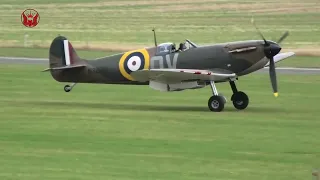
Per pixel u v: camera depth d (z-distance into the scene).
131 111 91.06
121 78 97.38
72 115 86.50
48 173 54.19
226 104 100.12
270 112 90.38
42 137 70.44
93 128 76.25
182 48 93.69
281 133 73.56
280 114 88.44
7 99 104.06
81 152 62.69
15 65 156.75
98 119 83.19
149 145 66.38
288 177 53.44
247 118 84.38
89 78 99.75
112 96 110.25
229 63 91.06
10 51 193.12
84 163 57.94
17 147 64.88
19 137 70.38
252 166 57.31
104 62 98.06
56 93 112.69
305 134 73.00
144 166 56.97
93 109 93.12
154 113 89.00
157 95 111.81
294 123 80.75
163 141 68.56
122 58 96.81
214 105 90.69
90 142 67.75
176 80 90.88
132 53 96.38
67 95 110.69
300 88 119.75
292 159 60.12
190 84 90.94
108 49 198.88
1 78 132.00
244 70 91.44
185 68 92.94
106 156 60.94
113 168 56.16
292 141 68.81
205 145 66.50
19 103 99.06
